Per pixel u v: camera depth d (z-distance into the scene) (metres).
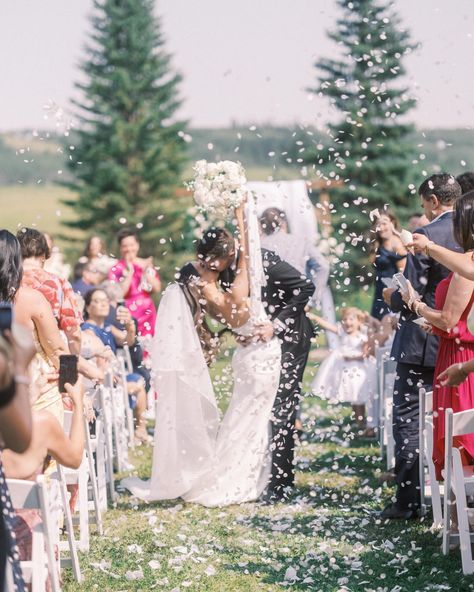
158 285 8.49
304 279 5.65
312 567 4.26
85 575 4.25
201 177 5.50
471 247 4.07
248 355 5.61
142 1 33.62
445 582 3.99
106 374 6.53
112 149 31.70
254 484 5.70
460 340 4.17
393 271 7.41
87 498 5.16
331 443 7.45
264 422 5.70
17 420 2.32
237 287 5.52
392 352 5.01
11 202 42.38
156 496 5.71
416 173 23.02
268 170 34.03
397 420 5.00
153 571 4.30
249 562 4.42
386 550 4.45
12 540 2.54
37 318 4.19
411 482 4.95
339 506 5.41
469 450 4.16
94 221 31.14
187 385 5.61
